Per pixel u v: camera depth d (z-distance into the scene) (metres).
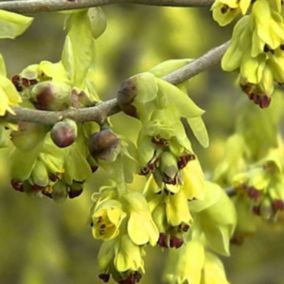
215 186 5.57
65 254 12.58
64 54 4.82
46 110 4.46
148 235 4.57
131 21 12.22
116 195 4.64
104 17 5.03
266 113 6.51
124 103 4.59
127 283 4.65
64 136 4.38
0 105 4.15
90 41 5.00
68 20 5.04
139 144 4.56
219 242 5.59
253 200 6.11
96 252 13.33
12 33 4.59
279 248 13.16
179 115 4.62
